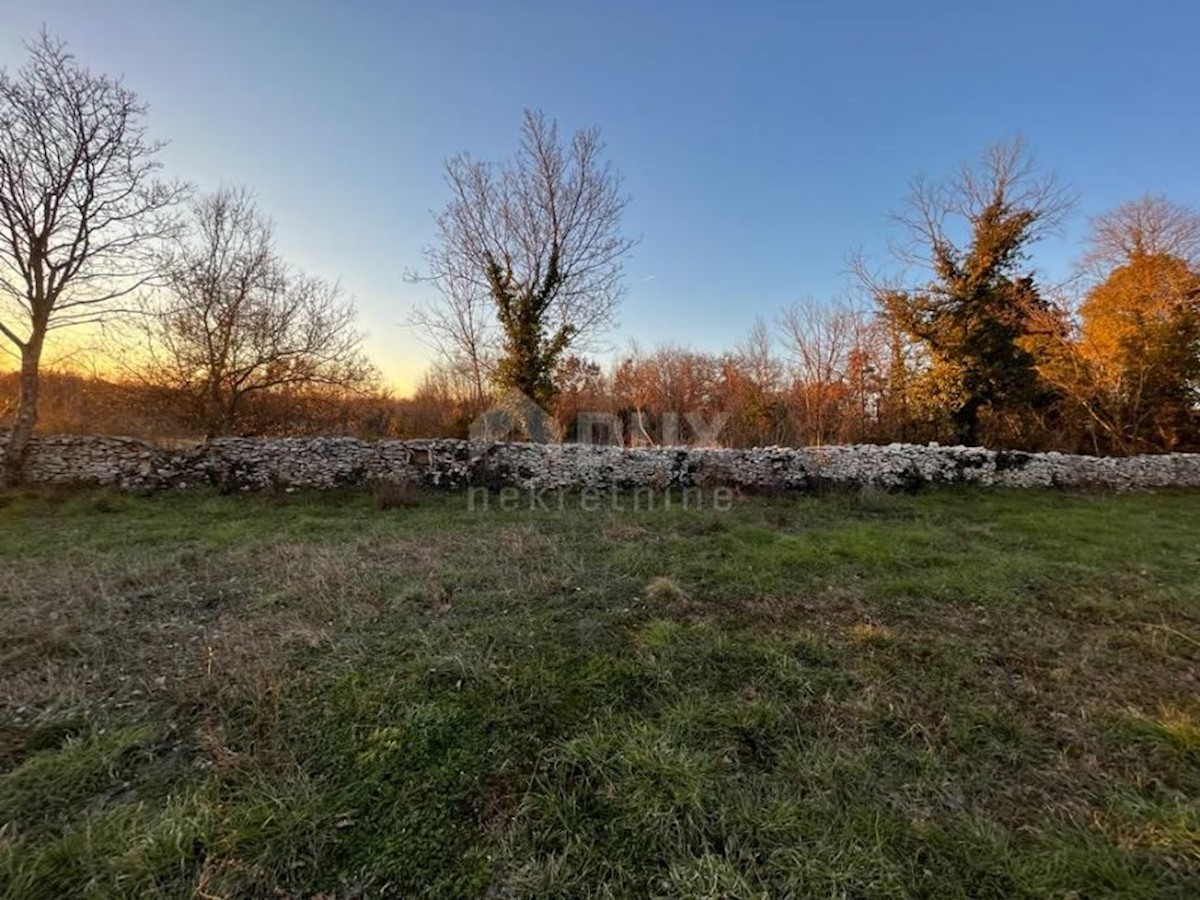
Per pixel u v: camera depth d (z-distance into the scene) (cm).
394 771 217
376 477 961
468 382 1455
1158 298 1277
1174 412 1349
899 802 202
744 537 619
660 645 326
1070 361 1346
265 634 341
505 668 296
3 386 1091
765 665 307
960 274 1298
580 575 465
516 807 200
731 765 222
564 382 1522
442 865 175
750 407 1633
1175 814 195
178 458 915
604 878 170
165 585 436
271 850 177
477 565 495
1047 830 189
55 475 885
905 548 561
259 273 1273
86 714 253
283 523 691
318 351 1338
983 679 296
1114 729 249
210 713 256
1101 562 529
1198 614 395
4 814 192
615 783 210
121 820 188
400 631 345
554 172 1304
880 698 273
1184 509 880
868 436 1470
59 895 161
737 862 174
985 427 1356
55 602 396
